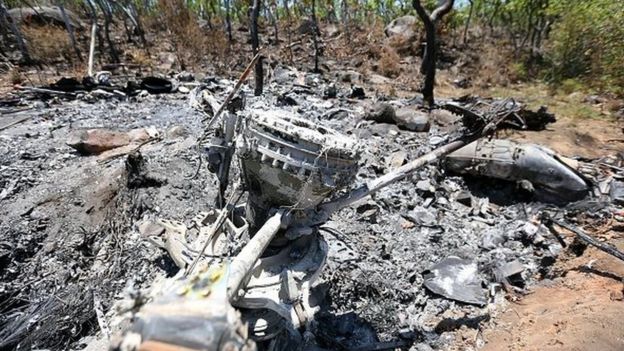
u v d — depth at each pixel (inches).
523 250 189.6
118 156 229.8
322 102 367.9
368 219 201.0
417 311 157.1
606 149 295.4
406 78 550.0
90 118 298.4
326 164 98.1
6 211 187.3
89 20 755.4
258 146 99.7
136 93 370.9
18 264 169.8
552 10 590.9
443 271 170.2
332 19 843.4
